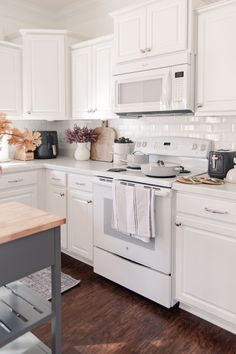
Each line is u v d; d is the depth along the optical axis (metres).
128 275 2.41
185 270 2.11
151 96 2.50
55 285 1.51
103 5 3.33
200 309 2.09
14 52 3.21
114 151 3.05
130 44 2.59
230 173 2.09
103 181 2.51
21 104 3.32
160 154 2.82
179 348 1.83
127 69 2.63
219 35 2.19
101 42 2.94
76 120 3.70
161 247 2.17
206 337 1.93
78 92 3.22
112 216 2.47
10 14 3.47
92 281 2.62
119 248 2.46
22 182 3.02
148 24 2.46
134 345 1.85
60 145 3.94
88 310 2.21
